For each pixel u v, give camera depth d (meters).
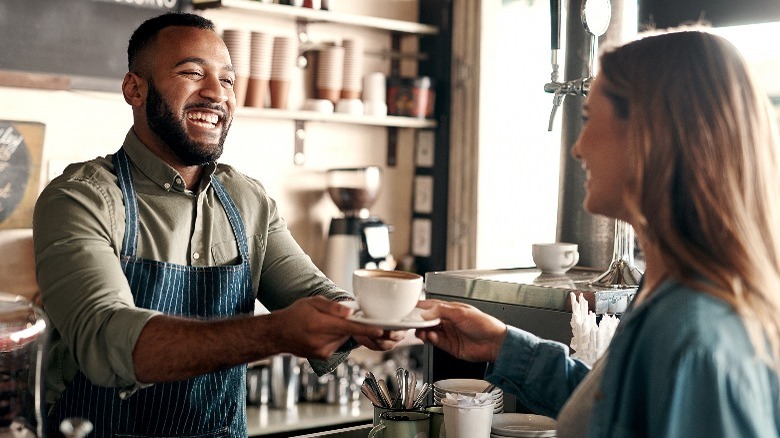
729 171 1.05
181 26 1.91
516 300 1.98
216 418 1.88
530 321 1.96
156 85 1.87
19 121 3.10
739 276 1.02
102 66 3.23
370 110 3.74
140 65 1.91
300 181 3.78
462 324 1.54
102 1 3.21
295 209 3.78
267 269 2.05
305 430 3.27
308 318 1.43
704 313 0.99
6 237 3.11
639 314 1.06
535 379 1.48
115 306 1.55
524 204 3.91
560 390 1.46
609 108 1.17
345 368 3.55
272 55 3.50
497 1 3.78
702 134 1.06
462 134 3.83
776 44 2.76
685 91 1.08
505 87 3.83
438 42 3.94
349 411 3.44
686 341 0.98
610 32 2.37
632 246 1.98
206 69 1.90
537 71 3.92
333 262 3.65
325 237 3.86
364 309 1.45
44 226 1.71
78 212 1.72
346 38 3.87
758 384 0.96
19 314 1.58
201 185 1.93
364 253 3.65
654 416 0.99
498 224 3.84
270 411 3.40
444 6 3.90
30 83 3.09
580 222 2.39
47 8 3.10
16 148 3.10
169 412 1.80
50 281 1.63
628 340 1.05
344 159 3.91
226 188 2.01
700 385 0.96
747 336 0.98
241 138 3.61
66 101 3.23
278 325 1.45
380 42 3.97
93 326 1.53
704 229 1.05
